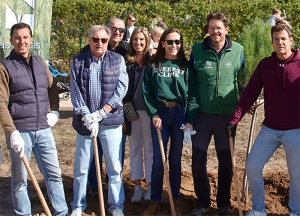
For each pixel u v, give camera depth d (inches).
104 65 187.8
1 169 267.6
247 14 489.7
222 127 198.8
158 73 196.2
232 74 196.1
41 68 182.9
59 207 192.4
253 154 187.5
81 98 187.8
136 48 208.5
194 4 498.6
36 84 180.1
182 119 197.9
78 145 193.0
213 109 197.0
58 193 192.2
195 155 201.0
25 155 180.7
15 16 283.7
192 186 242.7
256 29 206.5
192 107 196.7
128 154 294.2
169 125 198.7
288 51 178.2
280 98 179.9
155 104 199.0
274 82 179.9
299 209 188.7
